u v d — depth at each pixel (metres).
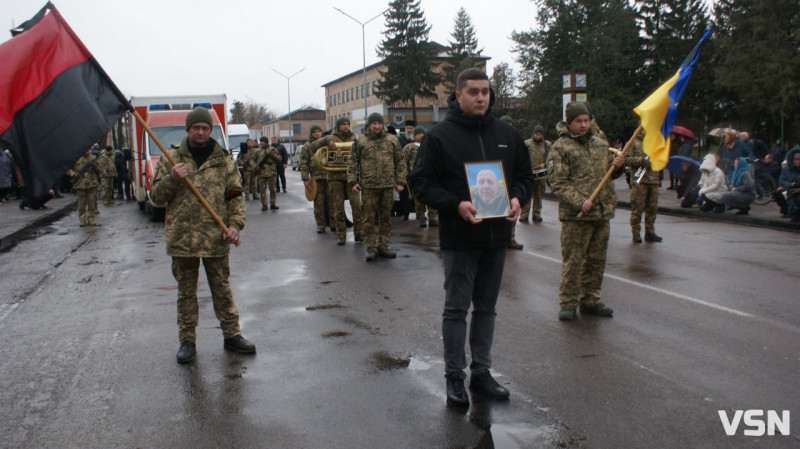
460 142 3.67
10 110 3.93
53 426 3.53
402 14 60.88
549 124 47.69
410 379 4.12
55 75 4.06
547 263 8.05
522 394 3.84
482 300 3.89
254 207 16.88
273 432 3.39
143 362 4.55
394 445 3.21
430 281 7.07
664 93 5.71
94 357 4.69
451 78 69.31
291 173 41.66
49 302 6.52
